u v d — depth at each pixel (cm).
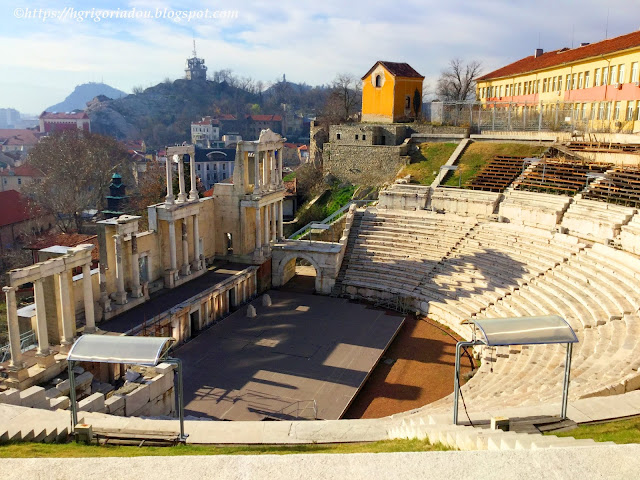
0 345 4366
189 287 4503
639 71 5584
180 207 4512
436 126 7612
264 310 4738
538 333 1748
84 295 3325
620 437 1702
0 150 19875
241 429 2084
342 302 4953
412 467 867
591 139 6091
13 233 8694
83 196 10094
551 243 4584
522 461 879
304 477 845
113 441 1892
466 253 4981
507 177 5944
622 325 3102
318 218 7188
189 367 3584
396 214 5756
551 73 7494
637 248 3959
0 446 1733
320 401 3159
